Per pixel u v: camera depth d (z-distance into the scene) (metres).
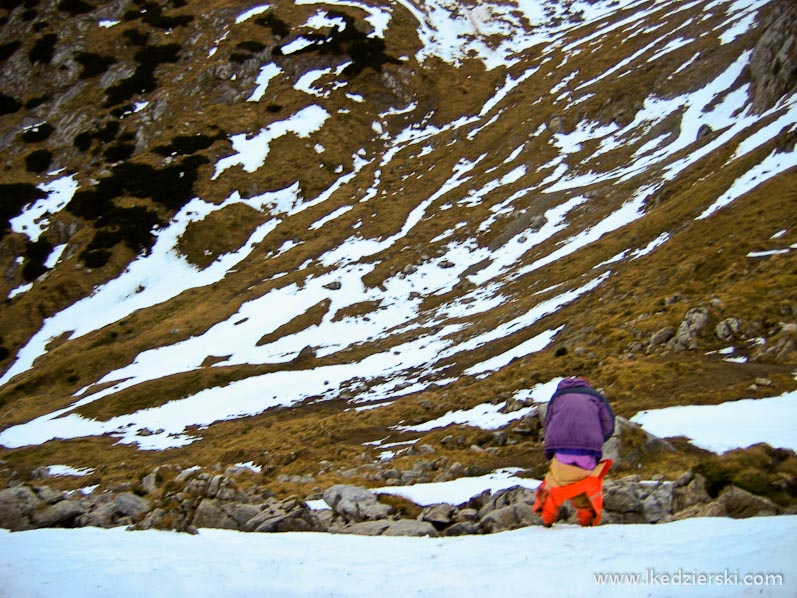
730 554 7.83
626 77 91.25
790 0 70.56
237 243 91.38
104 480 42.41
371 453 33.59
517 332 50.81
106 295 86.62
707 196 53.66
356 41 124.31
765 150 54.31
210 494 14.38
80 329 82.19
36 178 105.88
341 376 56.66
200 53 125.12
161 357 69.56
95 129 112.44
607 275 51.41
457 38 130.25
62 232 95.00
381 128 110.44
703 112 75.06
